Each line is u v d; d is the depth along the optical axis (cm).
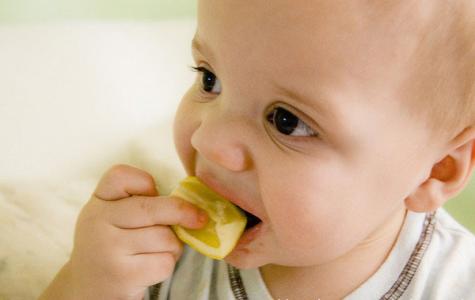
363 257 69
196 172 64
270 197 58
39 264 87
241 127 57
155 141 117
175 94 131
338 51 52
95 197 68
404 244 71
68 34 127
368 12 51
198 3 58
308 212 58
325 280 70
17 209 95
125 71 129
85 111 121
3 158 111
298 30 51
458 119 59
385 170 59
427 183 65
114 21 136
